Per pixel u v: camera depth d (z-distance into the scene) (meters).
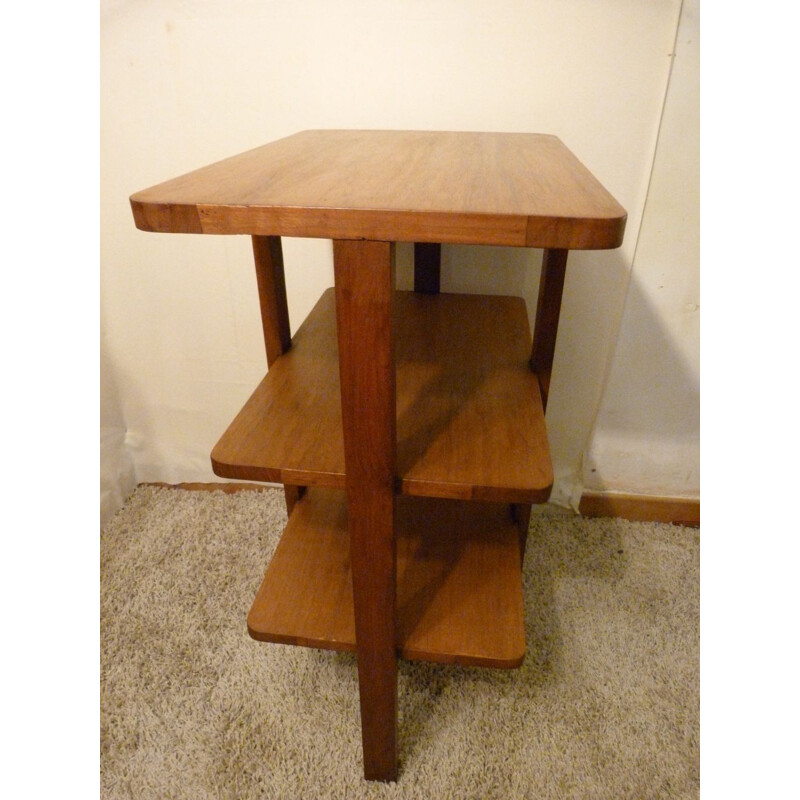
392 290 0.42
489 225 0.38
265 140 0.94
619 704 0.89
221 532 1.20
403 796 0.78
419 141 0.73
